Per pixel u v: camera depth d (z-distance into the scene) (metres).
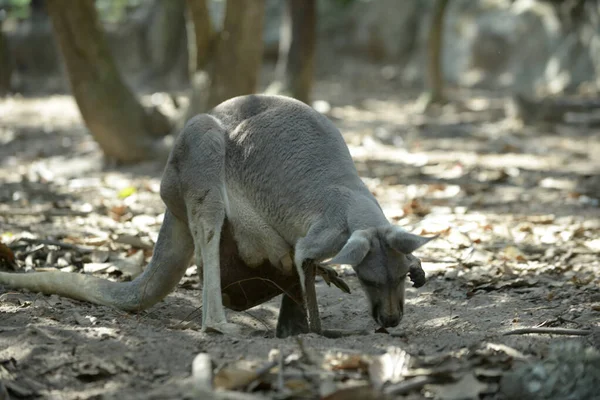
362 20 38.59
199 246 7.59
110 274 9.44
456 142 20.83
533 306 8.34
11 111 28.06
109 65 16.77
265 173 7.36
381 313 6.61
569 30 33.41
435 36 27.33
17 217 12.30
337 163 7.25
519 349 6.23
